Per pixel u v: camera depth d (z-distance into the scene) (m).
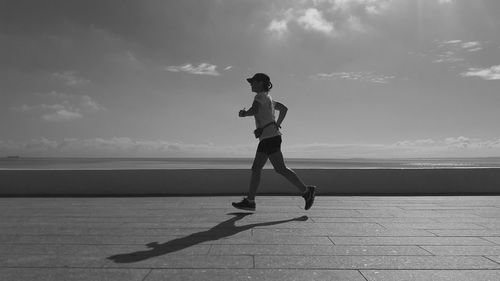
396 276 2.71
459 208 5.73
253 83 5.48
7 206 6.09
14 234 4.05
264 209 5.69
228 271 2.81
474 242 3.64
